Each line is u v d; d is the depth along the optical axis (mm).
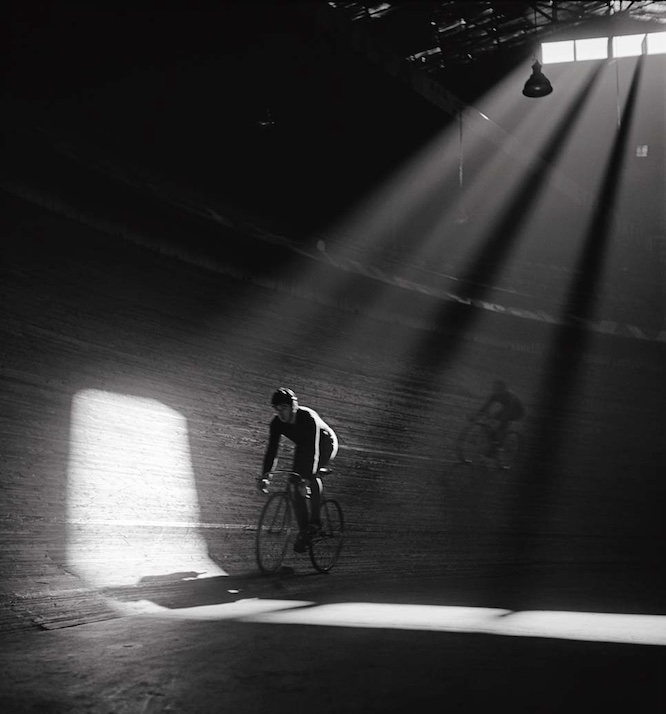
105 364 8492
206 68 15664
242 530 7559
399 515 9789
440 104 19391
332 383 12484
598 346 22625
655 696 2852
